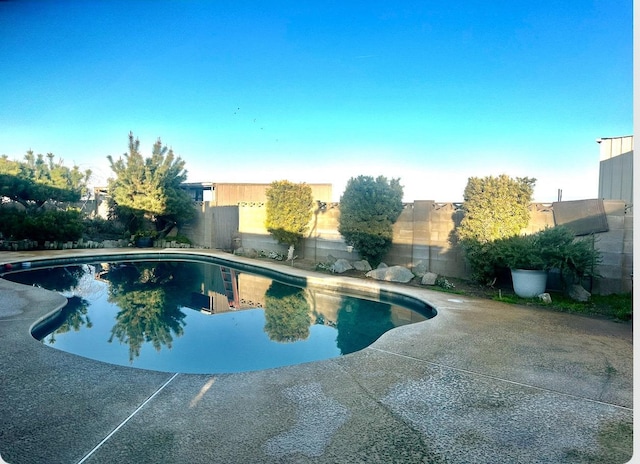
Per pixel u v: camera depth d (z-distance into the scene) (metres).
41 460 2.53
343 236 11.95
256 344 5.89
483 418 3.15
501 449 2.73
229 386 3.71
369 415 3.18
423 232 10.76
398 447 2.74
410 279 10.11
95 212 21.95
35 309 6.59
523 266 8.09
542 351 4.78
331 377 3.96
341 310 8.31
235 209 17.81
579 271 7.55
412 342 5.13
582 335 5.46
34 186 16.91
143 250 17.64
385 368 4.21
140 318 7.44
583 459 2.62
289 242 13.91
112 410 3.21
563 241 7.68
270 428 2.96
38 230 16.59
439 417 3.16
